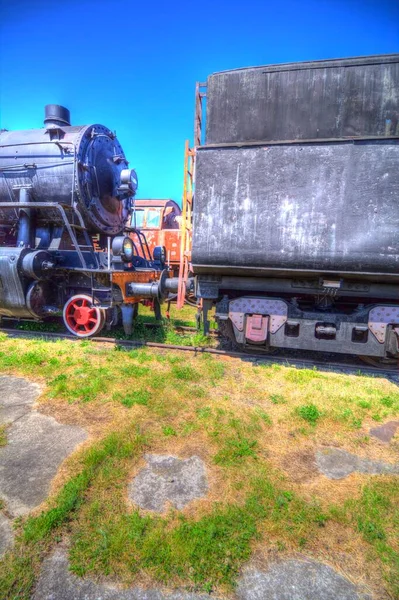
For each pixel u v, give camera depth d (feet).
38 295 17.97
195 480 7.53
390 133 11.73
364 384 13.15
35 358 14.65
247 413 10.61
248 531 6.10
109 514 6.43
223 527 6.13
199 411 10.58
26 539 5.82
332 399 11.73
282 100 12.68
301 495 7.16
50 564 5.49
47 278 17.98
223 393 12.19
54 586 5.14
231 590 5.15
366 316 13.78
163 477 7.59
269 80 12.77
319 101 12.32
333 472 8.04
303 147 12.41
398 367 14.70
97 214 20.61
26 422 9.84
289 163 12.58
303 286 14.21
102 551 5.60
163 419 10.12
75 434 9.23
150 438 9.04
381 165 11.70
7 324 21.31
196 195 13.66
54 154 18.66
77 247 17.62
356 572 5.53
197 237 13.74
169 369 14.38
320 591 5.21
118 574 5.32
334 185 12.15
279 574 5.44
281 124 12.75
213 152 13.39
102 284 18.35
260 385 13.00
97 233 22.41
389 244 11.73
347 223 12.09
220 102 13.38
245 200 13.12
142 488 7.22
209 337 19.58
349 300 15.14
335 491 7.34
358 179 11.92
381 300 14.55
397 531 6.31
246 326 15.15
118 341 18.19
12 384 12.50
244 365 15.10
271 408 11.10
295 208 12.59
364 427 10.15
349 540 6.10
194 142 16.03
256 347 16.02
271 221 12.87
